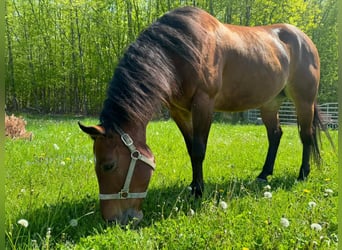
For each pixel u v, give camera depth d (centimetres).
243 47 459
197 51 388
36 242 275
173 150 747
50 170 514
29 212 329
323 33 2881
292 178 536
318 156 562
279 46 521
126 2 2752
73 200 380
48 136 928
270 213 352
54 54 2881
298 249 271
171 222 322
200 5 2602
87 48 2911
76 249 270
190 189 396
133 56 341
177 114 440
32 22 2880
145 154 327
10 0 2816
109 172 311
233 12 2622
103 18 2780
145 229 312
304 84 554
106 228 314
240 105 477
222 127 1389
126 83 324
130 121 320
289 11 2562
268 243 277
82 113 3009
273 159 555
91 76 2906
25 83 2906
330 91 2888
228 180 501
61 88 3083
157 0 2738
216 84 418
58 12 2900
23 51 2855
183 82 387
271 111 574
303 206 377
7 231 298
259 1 2545
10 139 803
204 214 337
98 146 313
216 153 721
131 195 321
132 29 2761
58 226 322
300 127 563
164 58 359
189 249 272
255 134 1110
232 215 341
